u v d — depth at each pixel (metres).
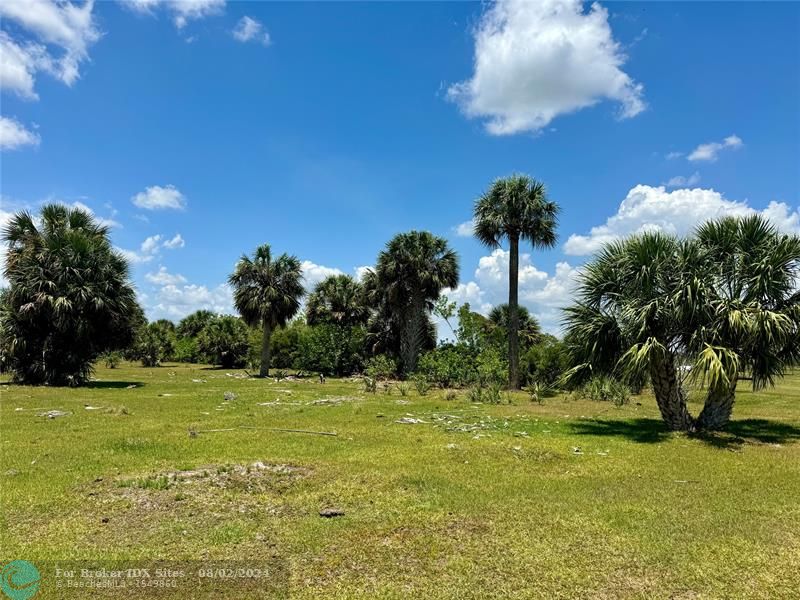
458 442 9.23
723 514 5.40
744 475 7.08
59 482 6.22
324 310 34.94
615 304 11.03
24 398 15.01
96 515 5.15
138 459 7.47
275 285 29.27
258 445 8.70
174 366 41.78
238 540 4.55
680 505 5.70
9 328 19.02
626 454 8.45
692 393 16.89
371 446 8.83
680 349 10.51
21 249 19.84
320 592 3.67
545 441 9.51
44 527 4.82
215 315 50.44
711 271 10.11
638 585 3.83
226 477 6.55
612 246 11.23
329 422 11.60
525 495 6.03
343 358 31.27
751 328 9.34
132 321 21.42
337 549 4.41
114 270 20.83
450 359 23.56
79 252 19.66
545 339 28.48
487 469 7.28
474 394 17.61
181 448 8.29
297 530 4.81
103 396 16.17
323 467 7.23
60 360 19.91
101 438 9.02
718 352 9.60
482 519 5.18
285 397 17.19
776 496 6.08
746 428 11.40
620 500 5.87
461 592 3.69
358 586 3.76
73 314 19.05
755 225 10.26
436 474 6.93
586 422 12.23
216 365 40.50
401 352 28.44
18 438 8.95
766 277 9.73
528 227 21.98
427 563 4.15
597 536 4.75
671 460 8.00
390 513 5.32
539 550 4.42
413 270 27.64
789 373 12.16
